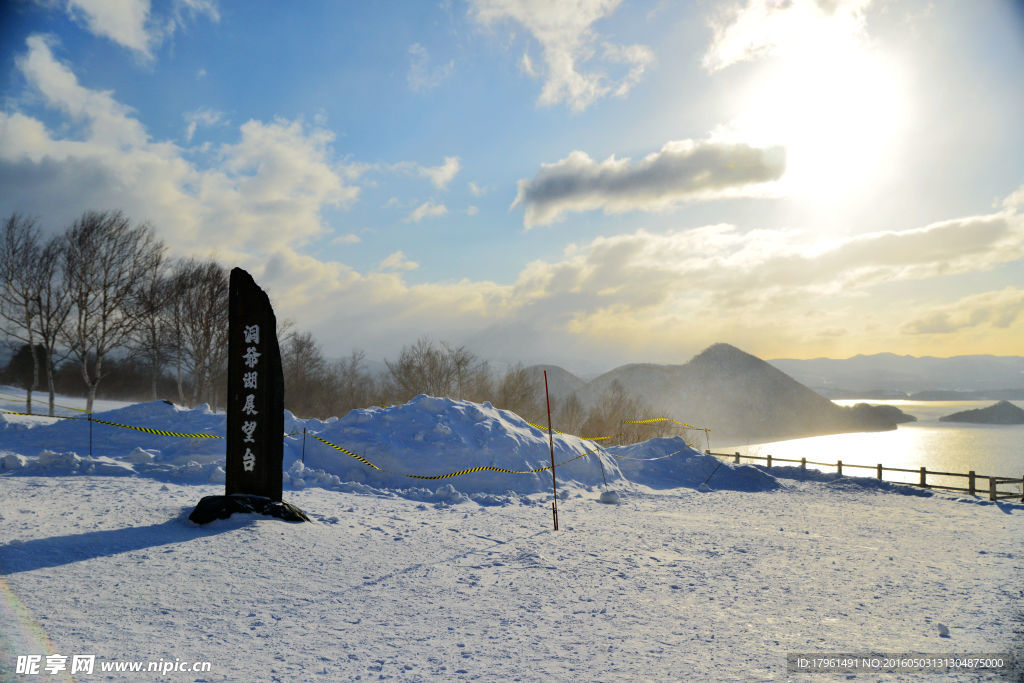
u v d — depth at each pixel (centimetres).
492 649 605
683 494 1869
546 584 841
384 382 5138
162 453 1645
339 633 634
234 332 1108
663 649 614
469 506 1437
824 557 1052
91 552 811
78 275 3722
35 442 1720
